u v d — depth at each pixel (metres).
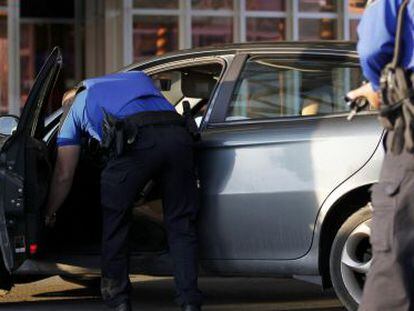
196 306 5.98
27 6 16.59
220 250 6.15
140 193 6.21
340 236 5.94
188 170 6.03
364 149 5.82
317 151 5.93
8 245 6.23
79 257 6.55
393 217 3.86
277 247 6.02
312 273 5.96
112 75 6.35
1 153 6.26
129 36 15.14
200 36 15.45
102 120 6.08
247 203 6.06
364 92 4.31
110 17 15.43
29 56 16.64
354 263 5.90
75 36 16.84
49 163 6.41
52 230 6.63
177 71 6.77
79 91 6.34
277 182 5.99
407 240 3.85
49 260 6.58
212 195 6.15
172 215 6.04
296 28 15.66
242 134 6.13
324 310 6.93
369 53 4.02
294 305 7.14
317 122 6.04
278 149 6.02
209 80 6.75
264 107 6.28
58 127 6.70
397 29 3.91
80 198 6.68
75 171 6.63
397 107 3.87
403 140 3.86
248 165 6.07
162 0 15.27
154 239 6.38
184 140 6.01
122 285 6.08
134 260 6.35
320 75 6.23
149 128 5.96
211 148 6.18
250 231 6.06
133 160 5.93
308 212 5.93
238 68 6.40
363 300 3.94
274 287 7.94
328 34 15.78
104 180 6.02
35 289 7.84
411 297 3.85
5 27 15.38
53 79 6.41
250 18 15.59
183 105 6.30
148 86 6.22
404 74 3.89
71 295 7.57
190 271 5.98
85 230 6.70
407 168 3.85
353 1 15.67
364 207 5.92
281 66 6.33
